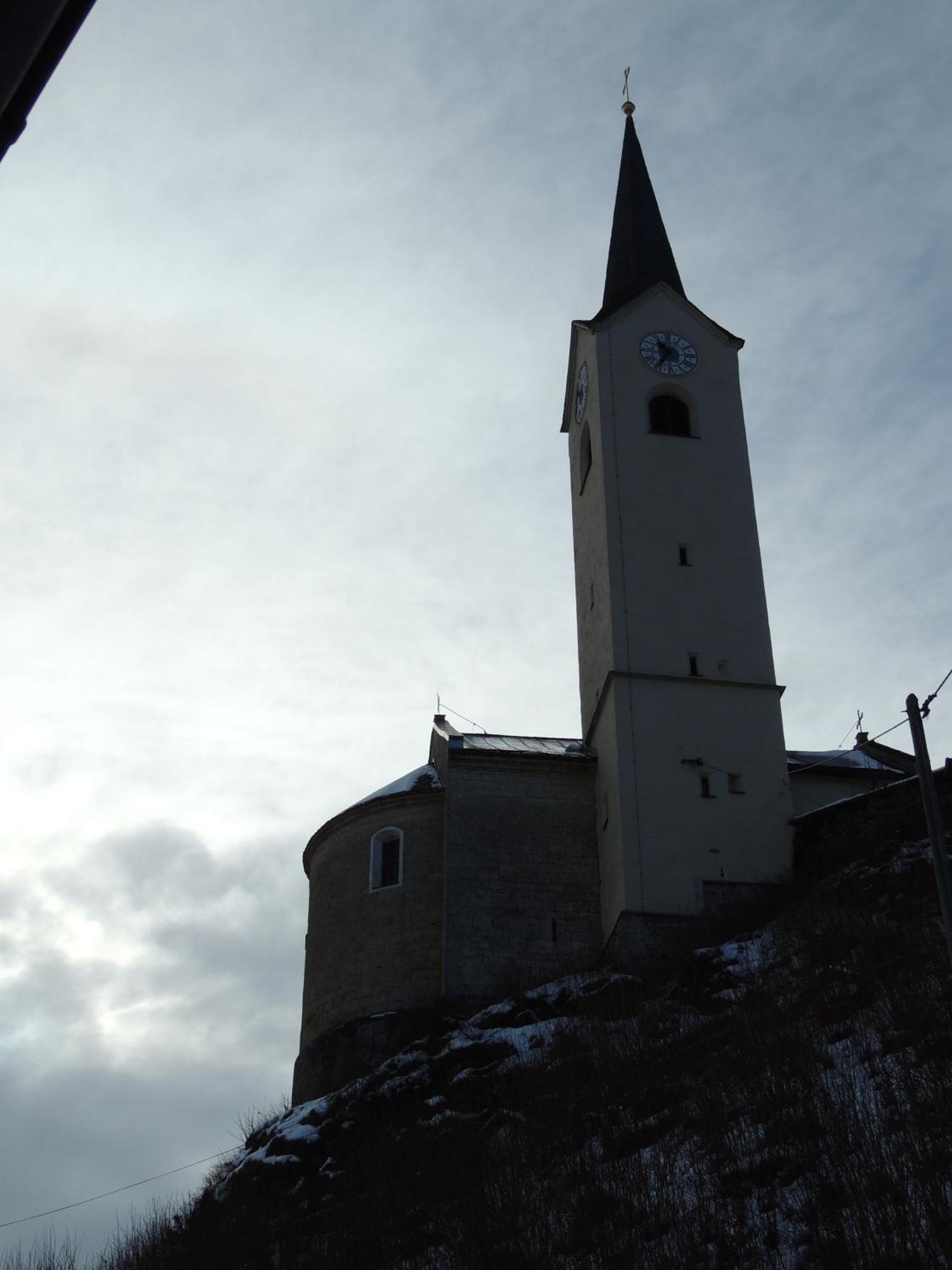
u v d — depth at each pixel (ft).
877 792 175.42
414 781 198.39
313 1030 184.03
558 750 201.16
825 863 174.70
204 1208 144.56
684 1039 136.77
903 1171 91.97
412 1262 111.45
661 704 188.85
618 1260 97.50
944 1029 111.34
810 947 144.36
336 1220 126.72
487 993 176.45
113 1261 136.36
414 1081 150.82
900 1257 82.17
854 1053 115.03
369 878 189.47
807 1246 89.45
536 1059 145.59
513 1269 102.32
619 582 197.57
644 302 222.07
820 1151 99.66
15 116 26.13
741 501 207.10
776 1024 128.26
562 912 184.03
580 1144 120.88
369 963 183.01
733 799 183.42
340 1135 147.43
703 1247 94.79
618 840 179.63
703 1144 110.32
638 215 246.68
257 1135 161.68
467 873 184.65
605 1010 154.71
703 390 216.33
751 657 194.70
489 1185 118.11
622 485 205.57
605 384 214.07
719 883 177.17
